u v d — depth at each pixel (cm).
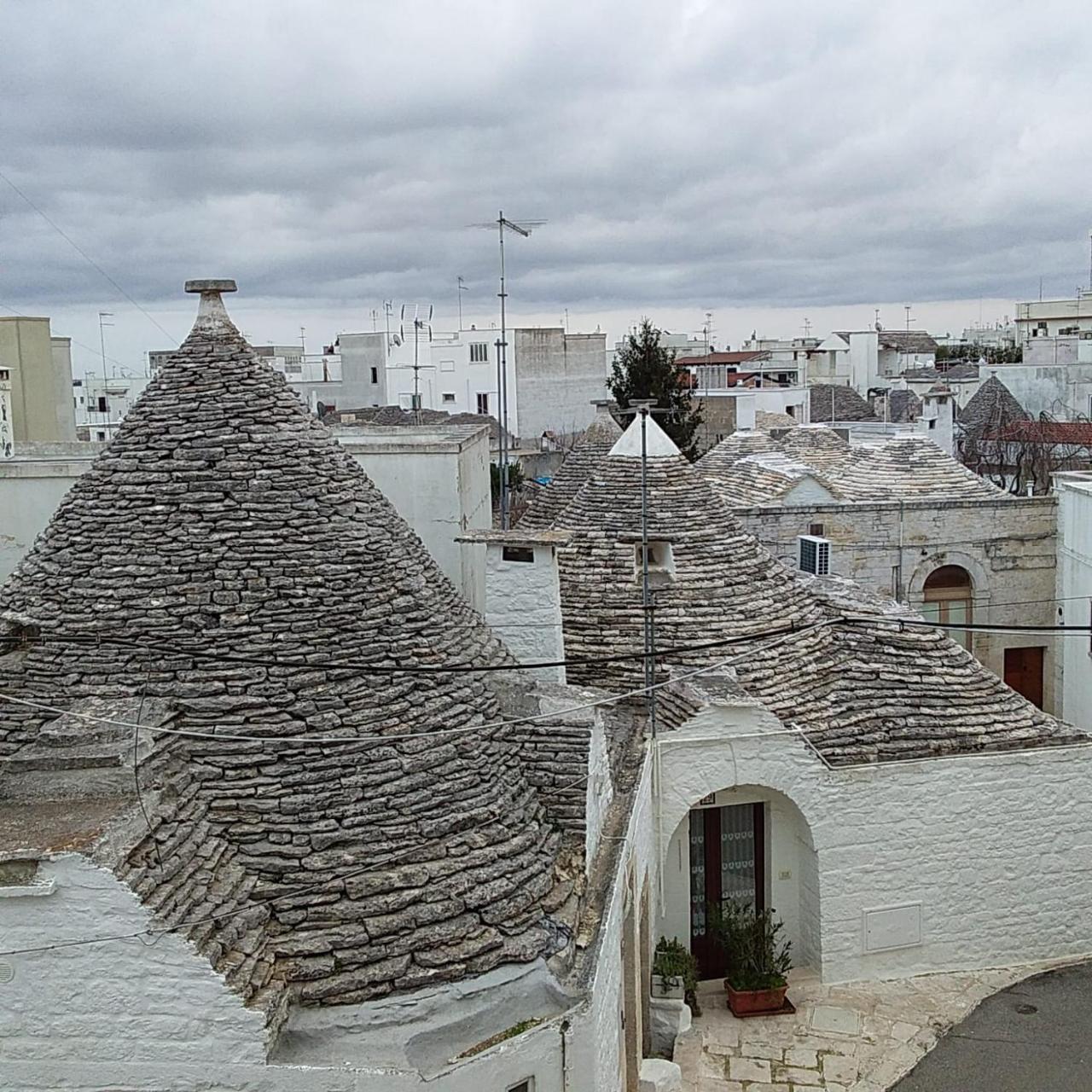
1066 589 2584
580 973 989
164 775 977
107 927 849
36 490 1681
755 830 1661
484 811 1053
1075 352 6600
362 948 935
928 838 1622
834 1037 1487
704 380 6178
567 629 1697
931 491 2850
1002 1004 1565
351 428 2283
